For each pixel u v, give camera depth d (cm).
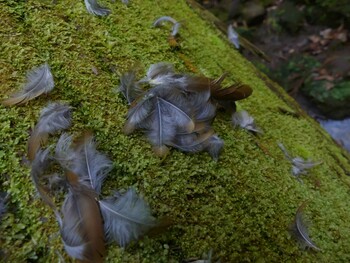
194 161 31
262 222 30
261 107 48
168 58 41
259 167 35
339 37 113
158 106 31
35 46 33
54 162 27
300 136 48
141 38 40
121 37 39
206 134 31
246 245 28
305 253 30
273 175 35
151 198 28
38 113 29
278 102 54
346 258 33
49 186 26
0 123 28
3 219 25
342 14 113
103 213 25
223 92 35
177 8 54
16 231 25
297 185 37
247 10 125
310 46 116
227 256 27
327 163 46
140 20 43
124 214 25
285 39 120
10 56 31
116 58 36
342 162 50
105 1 42
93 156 27
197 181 30
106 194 27
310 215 34
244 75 53
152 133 30
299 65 112
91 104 31
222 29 62
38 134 28
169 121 30
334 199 39
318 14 118
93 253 24
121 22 40
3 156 27
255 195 31
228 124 37
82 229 24
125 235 25
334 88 104
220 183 30
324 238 33
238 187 31
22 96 29
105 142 30
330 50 113
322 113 104
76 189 25
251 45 89
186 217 28
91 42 36
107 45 36
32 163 26
